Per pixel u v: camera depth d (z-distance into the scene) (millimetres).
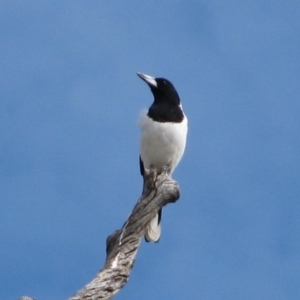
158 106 21062
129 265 15195
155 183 16266
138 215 15914
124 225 15742
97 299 14375
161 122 20781
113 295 14664
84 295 14312
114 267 14984
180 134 20875
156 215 16500
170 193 16234
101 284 14562
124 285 14984
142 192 16469
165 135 20734
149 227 16781
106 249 15594
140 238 15719
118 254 15250
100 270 14969
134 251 15422
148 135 20875
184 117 21203
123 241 15477
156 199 16188
